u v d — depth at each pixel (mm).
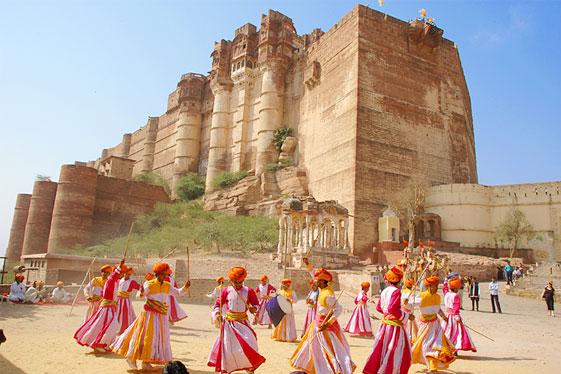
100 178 49562
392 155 38688
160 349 6223
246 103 55719
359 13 41125
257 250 32906
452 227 35969
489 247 35594
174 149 68812
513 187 36094
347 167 37812
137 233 46531
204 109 65125
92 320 7379
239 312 5828
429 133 41594
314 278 5867
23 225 56719
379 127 38812
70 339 8500
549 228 34031
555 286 21391
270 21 54688
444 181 41000
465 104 47844
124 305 7758
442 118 42969
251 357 5609
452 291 8711
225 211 47094
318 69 46531
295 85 51250
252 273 22297
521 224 34875
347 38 42156
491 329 12422
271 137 50219
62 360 6773
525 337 11273
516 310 17266
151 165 74875
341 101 41031
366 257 34375
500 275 27203
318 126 44562
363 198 36156
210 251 33812
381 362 5730
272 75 52188
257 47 57062
